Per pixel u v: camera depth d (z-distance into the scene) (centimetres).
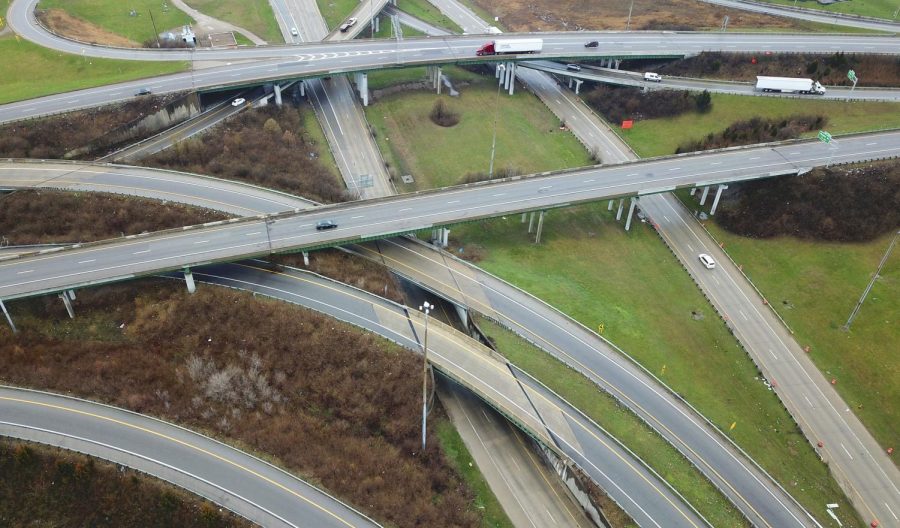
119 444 8031
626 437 8612
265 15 19012
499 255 11662
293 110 14912
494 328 10069
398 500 7900
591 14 19975
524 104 16125
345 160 13812
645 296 11075
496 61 15850
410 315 9981
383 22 19675
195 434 8256
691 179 12206
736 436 8938
